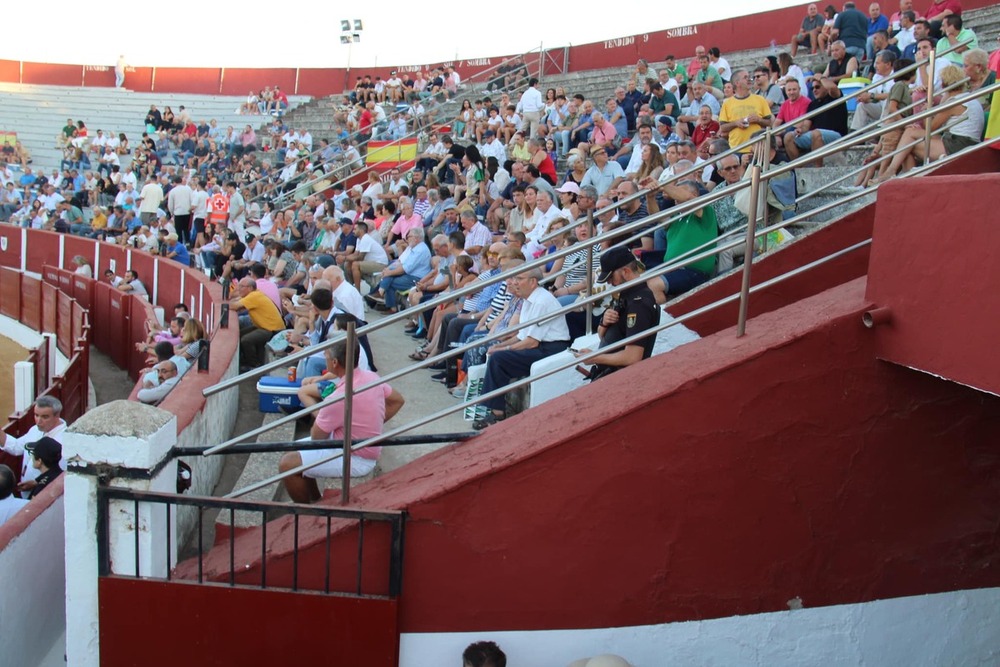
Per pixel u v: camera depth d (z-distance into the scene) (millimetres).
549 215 10375
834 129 9766
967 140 7336
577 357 5922
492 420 7203
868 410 4805
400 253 13688
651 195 8500
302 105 34031
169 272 19047
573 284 8656
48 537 5723
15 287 21312
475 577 4746
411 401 8289
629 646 4840
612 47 25109
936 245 4336
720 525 4801
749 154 9148
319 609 4699
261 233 20281
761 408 4742
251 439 7668
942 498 4930
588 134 16391
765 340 4816
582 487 4719
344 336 5312
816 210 5812
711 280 7281
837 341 4742
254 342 10703
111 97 39406
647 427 4707
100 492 4656
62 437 4664
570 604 4793
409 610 4758
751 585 4863
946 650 5082
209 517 6457
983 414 4891
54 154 37188
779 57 12562
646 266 8391
